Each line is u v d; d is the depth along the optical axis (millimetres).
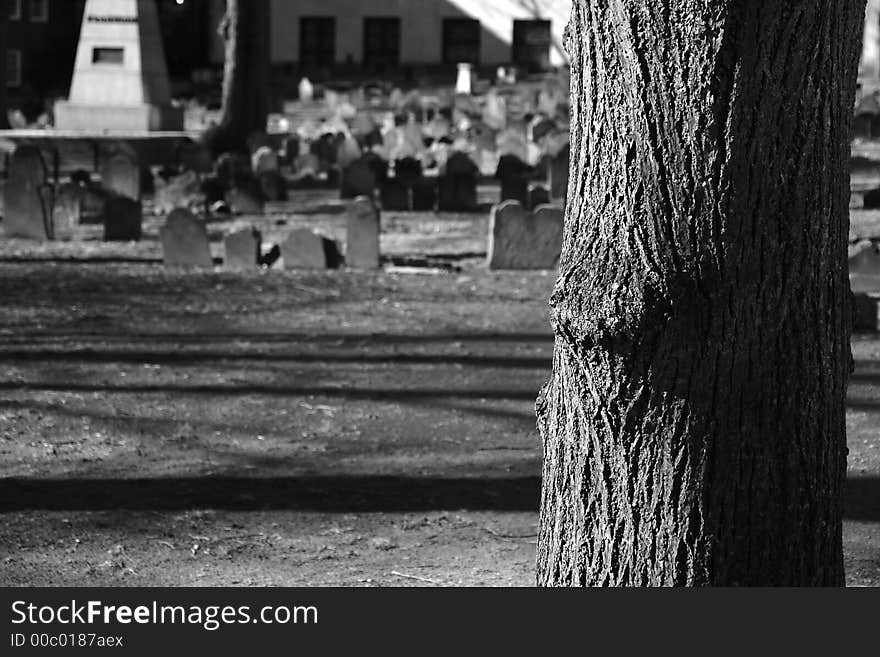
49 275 15148
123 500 7305
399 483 7688
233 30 32031
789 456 3738
